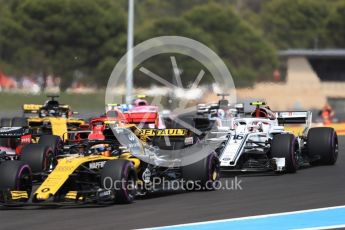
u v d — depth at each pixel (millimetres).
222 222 40562
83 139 61719
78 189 47938
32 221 41625
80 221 41250
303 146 66688
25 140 66000
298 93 194500
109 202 47469
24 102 153375
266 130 62375
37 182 58312
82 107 150500
